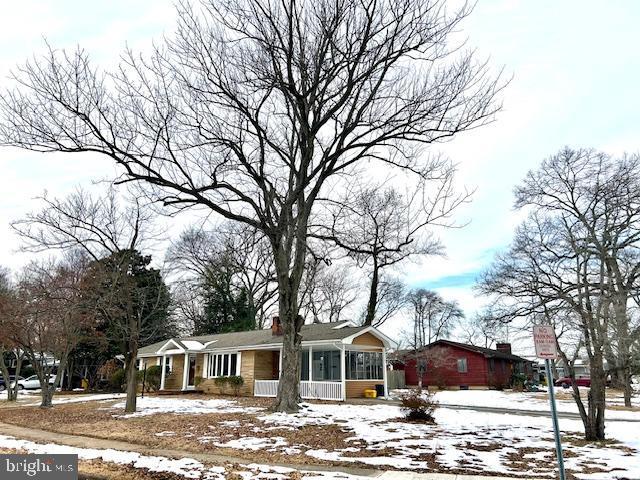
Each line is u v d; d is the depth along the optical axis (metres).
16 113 14.58
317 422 15.48
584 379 44.00
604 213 18.28
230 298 45.97
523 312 14.31
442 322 59.59
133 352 19.62
